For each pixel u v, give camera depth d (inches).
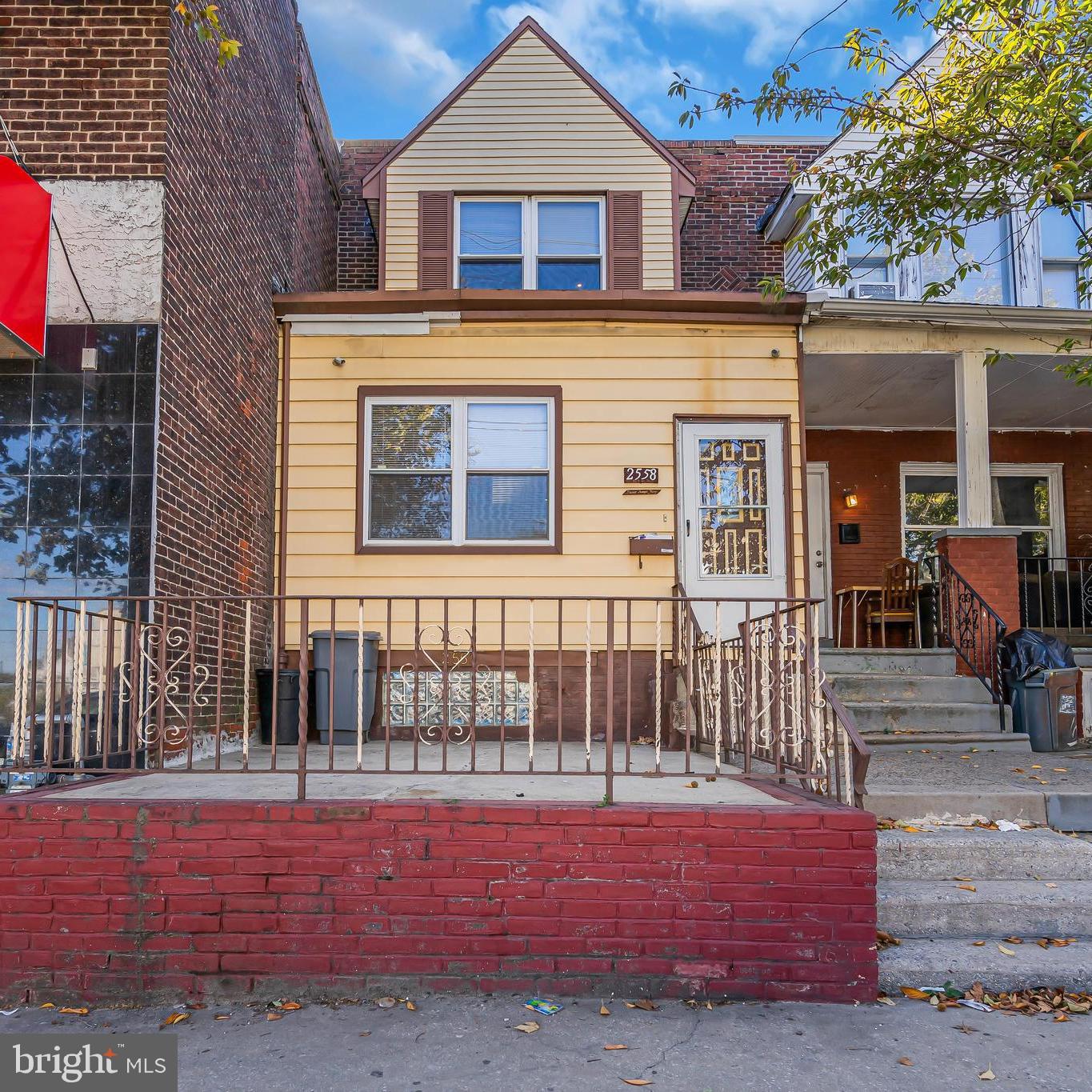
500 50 367.2
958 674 319.6
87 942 147.2
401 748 270.8
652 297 313.3
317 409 317.1
